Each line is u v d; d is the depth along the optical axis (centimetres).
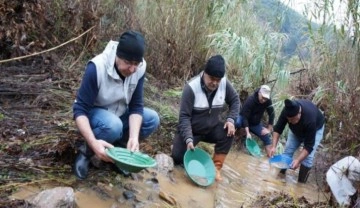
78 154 325
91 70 301
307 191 464
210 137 434
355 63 529
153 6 662
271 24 700
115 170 347
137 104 332
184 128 411
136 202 318
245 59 638
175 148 419
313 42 589
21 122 370
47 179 303
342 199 345
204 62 659
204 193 380
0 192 277
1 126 358
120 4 633
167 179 380
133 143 311
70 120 393
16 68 473
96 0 596
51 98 427
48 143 341
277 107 614
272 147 506
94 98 308
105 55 306
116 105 326
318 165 534
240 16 711
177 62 650
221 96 424
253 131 582
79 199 295
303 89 651
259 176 481
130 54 289
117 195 318
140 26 638
